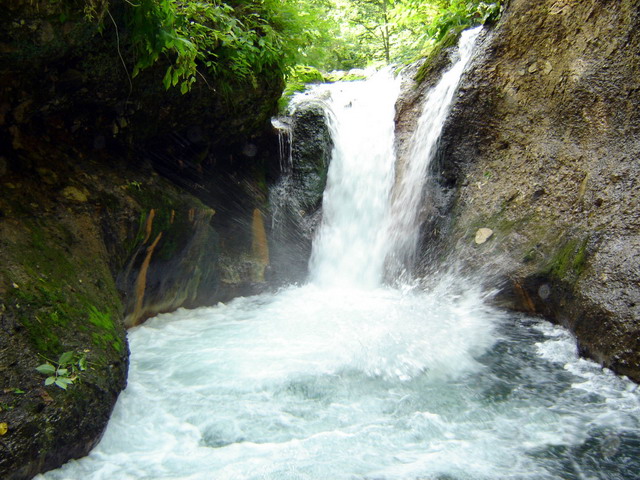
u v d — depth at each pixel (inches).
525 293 187.0
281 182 263.9
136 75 151.6
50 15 119.7
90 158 164.1
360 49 470.9
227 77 199.5
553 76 200.1
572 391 139.9
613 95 176.9
